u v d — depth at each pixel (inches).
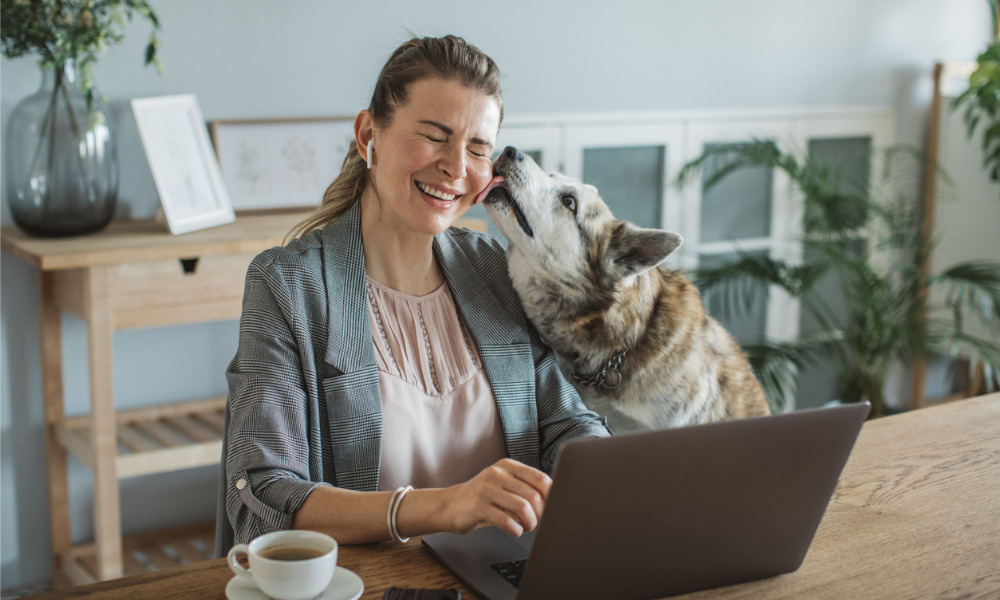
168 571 40.3
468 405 53.8
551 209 61.9
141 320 92.1
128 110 103.9
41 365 103.1
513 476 41.1
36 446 104.5
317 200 115.5
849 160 158.1
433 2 119.5
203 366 112.3
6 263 100.0
